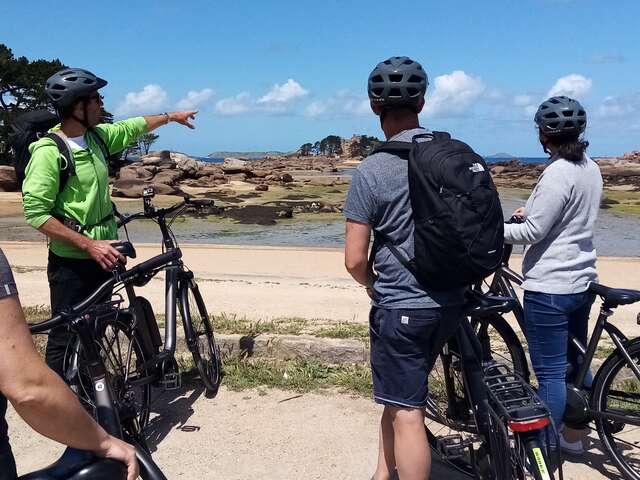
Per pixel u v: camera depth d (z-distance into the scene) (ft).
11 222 82.58
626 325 22.06
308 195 137.49
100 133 14.71
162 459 13.29
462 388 12.46
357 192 9.65
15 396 5.45
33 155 13.37
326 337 18.60
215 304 26.27
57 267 13.97
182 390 16.61
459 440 12.30
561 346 11.98
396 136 9.79
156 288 29.48
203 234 75.77
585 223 11.74
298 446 13.67
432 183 8.86
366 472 12.66
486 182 8.98
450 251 8.80
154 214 16.07
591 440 13.92
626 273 42.65
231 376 17.15
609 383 12.06
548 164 11.89
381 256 9.74
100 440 6.27
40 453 13.64
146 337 14.06
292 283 34.71
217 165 184.34
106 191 14.35
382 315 9.77
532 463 9.11
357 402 15.67
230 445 13.80
